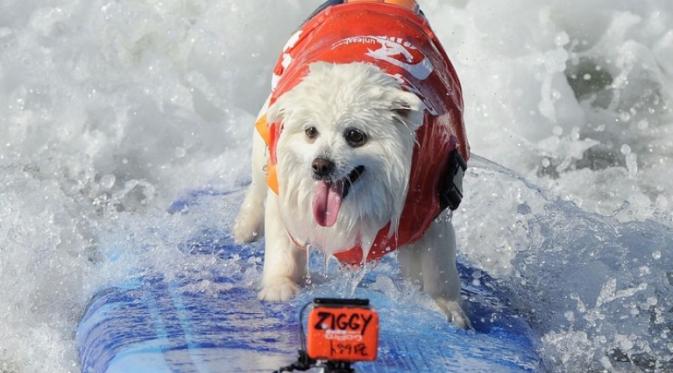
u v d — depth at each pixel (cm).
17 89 1292
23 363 888
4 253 996
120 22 1390
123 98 1306
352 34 859
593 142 1382
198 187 1170
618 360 891
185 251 975
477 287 951
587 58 1509
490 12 1470
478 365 777
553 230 1058
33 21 1363
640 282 991
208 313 834
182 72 1377
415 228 827
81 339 847
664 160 1370
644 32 1502
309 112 766
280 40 1436
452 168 820
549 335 889
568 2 1495
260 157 930
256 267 940
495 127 1394
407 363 767
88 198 1162
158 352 759
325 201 789
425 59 833
